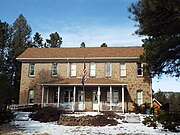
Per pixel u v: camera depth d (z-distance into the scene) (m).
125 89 30.92
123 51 33.12
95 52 33.59
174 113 17.28
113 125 19.47
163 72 18.58
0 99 17.20
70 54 33.50
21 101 32.38
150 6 14.34
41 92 32.22
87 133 14.74
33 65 33.34
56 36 74.81
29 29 63.50
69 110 29.25
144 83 30.80
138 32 16.89
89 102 31.00
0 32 56.44
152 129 17.00
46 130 16.11
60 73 32.59
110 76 31.52
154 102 30.50
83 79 28.48
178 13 13.73
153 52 16.48
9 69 54.50
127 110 30.20
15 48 55.44
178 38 15.16
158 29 16.25
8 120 20.88
